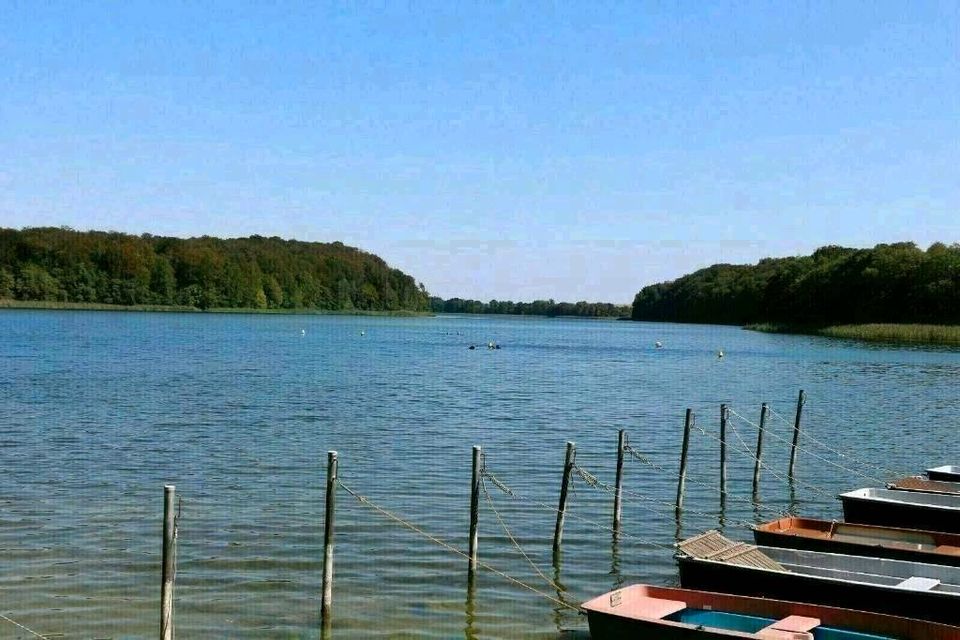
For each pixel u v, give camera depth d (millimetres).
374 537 26500
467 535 27188
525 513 30031
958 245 182625
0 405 52906
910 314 166625
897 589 19031
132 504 29500
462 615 20875
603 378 82312
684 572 20984
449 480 34344
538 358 111125
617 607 18422
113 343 114938
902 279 171000
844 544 23016
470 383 74812
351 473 35219
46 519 27500
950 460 42500
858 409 60094
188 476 34000
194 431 44594
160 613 18984
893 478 38344
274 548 25172
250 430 45344
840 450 44844
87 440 41312
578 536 27719
